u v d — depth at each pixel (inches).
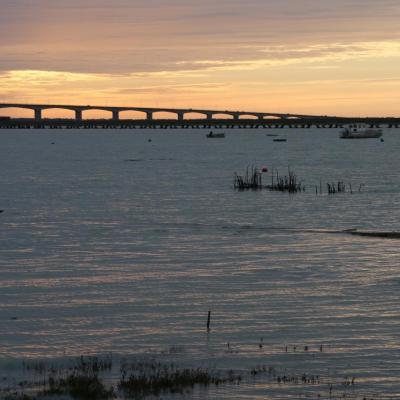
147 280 2135.8
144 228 3238.2
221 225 3321.9
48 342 1542.8
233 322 1684.3
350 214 3641.7
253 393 1261.1
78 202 4323.3
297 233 3038.9
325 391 1272.1
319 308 1800.0
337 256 2491.4
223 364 1407.5
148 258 2502.5
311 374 1352.1
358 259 2436.0
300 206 3973.9
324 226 3262.8
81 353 1473.9
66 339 1562.5
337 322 1676.9
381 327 1635.1
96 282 2111.2
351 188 4965.6
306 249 2637.8
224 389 1277.1
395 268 2284.7
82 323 1681.8
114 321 1697.8
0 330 1622.8
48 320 1705.2
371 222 3371.1
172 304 1852.9
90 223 3415.4
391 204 4020.7
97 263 2412.6
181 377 1322.6
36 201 4387.3
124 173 6579.7
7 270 2288.4
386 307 1807.3
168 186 5280.5
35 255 2564.0
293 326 1649.9
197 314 1755.7
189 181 5669.3
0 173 6697.8
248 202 4190.5
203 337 1574.8
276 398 1242.6
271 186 5032.0
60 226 3314.5
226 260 2448.3
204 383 1301.7
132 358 1443.2
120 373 1358.3
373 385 1300.4
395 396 1253.7
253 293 1963.6
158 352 1480.1
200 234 3046.3
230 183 5442.9
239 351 1481.3
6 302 1872.5
